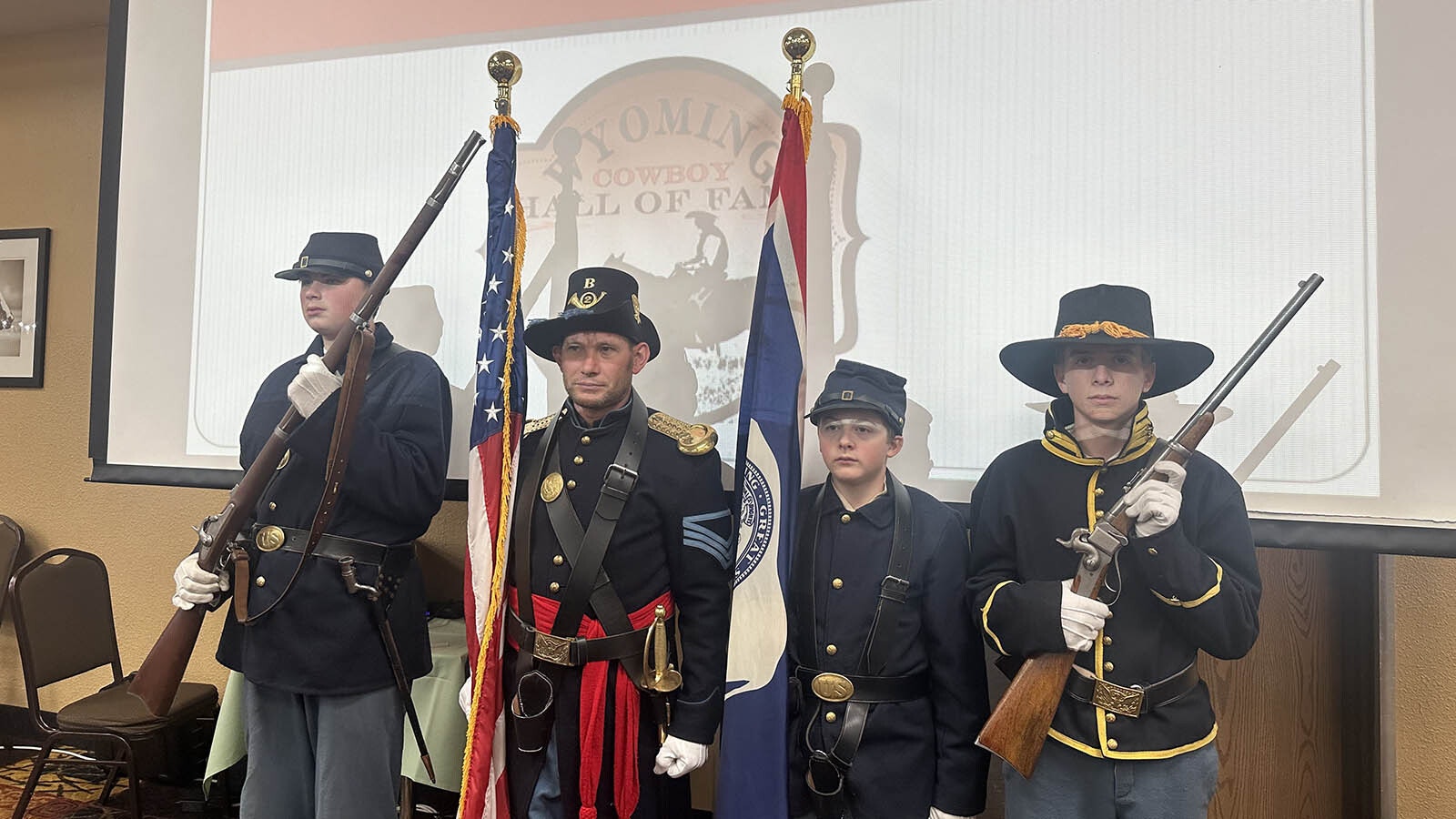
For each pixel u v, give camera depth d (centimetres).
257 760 166
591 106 197
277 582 163
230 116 217
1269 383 163
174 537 273
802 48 169
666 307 192
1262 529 162
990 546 148
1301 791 195
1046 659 133
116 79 223
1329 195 162
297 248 212
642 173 194
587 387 152
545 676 147
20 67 289
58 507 283
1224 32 167
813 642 149
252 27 217
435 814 222
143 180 221
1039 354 155
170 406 217
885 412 147
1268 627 198
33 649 221
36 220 287
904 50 181
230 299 215
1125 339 136
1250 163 166
